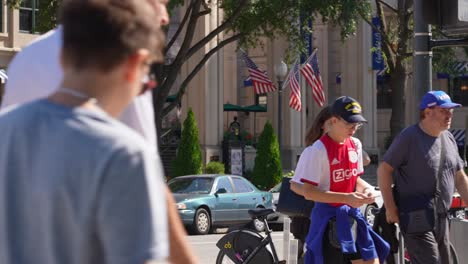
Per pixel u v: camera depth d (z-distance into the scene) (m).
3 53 35.84
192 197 23.36
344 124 7.61
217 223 23.78
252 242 10.89
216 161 38.25
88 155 2.52
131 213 2.50
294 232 9.55
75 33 2.65
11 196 2.59
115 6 2.67
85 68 2.68
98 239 2.53
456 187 8.58
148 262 2.52
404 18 33.41
